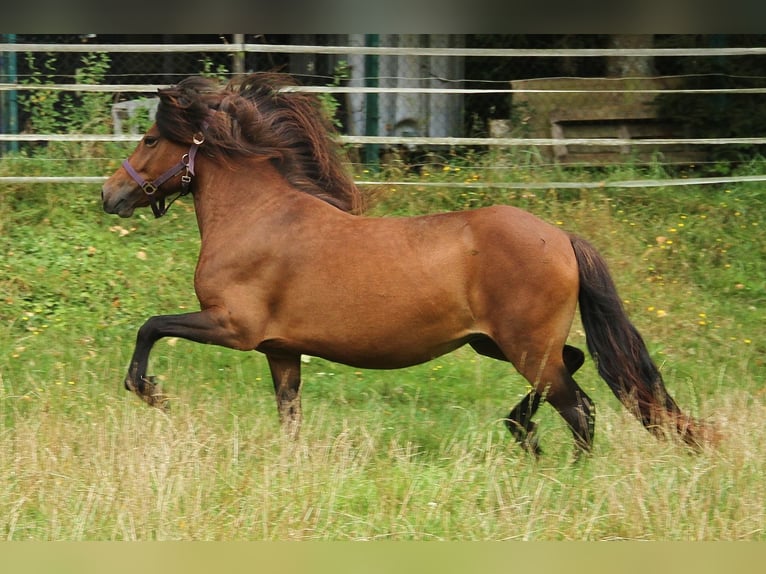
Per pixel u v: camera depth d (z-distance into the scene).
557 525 7.95
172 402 10.34
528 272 9.13
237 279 9.73
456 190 16.53
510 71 19.94
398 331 9.38
